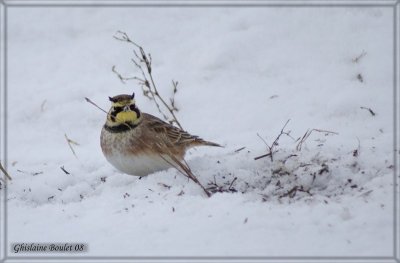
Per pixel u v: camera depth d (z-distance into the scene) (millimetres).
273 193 10438
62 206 10516
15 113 14977
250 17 16688
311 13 16609
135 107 11352
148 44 16359
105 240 8891
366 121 13242
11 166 12938
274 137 12984
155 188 10711
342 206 9461
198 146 12961
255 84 14805
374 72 14648
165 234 8930
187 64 15617
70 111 14836
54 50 16734
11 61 16500
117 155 11352
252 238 8617
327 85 14484
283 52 15602
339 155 11500
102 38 16828
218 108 14227
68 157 13281
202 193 10586
